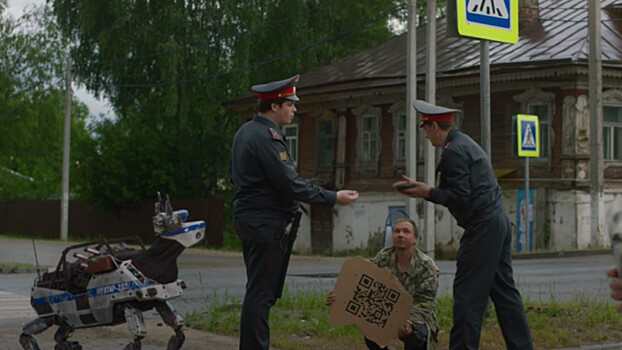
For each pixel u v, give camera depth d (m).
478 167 6.29
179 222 6.29
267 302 6.06
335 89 32.59
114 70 38.94
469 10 9.60
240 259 26.00
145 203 39.91
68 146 40.25
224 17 38.41
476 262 6.28
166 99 38.44
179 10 38.00
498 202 6.35
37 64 49.81
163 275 6.27
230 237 40.94
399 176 31.06
